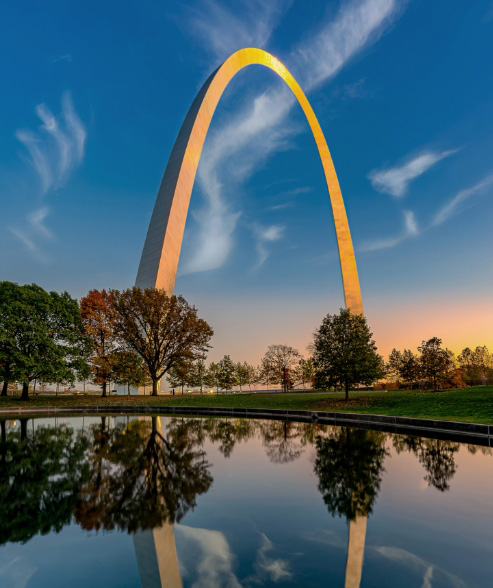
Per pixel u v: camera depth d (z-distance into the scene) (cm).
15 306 3578
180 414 2875
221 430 1722
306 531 521
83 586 390
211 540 496
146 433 1625
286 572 409
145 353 4081
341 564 425
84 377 3975
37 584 396
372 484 754
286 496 680
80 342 4075
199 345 4053
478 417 1742
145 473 865
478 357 7094
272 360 6281
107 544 491
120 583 395
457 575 398
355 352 3131
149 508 625
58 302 3919
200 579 395
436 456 1046
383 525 537
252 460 1008
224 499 666
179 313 4000
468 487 727
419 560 433
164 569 418
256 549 467
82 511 614
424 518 564
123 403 3538
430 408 2200
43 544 493
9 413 3081
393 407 2462
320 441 1351
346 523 547
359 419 2025
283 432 1638
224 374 6297
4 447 1270
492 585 379
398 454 1077
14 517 591
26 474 866
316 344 3259
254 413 2677
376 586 378
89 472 879
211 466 934
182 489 731
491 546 468
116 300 4056
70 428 1858
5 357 3491
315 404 3000
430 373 4412
